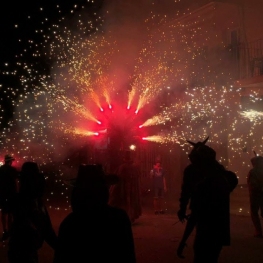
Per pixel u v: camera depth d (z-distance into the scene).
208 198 6.25
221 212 6.25
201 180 6.32
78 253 3.47
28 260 5.16
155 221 13.87
